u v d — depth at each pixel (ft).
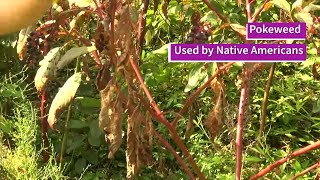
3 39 11.24
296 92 11.61
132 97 6.79
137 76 6.71
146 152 7.28
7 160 8.84
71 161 10.28
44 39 7.62
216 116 7.54
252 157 9.31
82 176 9.89
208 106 11.12
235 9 10.43
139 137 7.06
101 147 10.66
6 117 10.98
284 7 6.97
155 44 13.05
